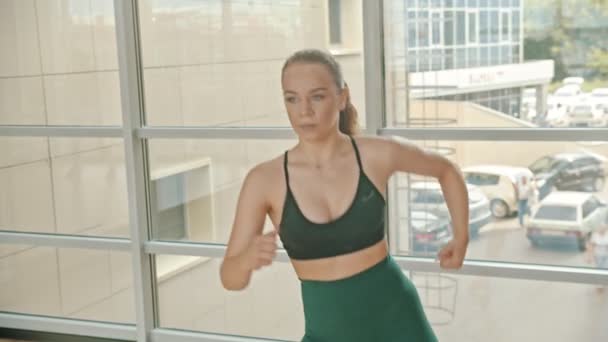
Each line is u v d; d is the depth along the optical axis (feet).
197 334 17.06
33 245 18.31
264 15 15.65
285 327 16.42
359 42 14.76
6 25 17.88
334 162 10.44
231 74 16.07
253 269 9.99
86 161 17.49
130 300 17.57
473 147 14.47
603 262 13.91
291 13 15.40
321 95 10.16
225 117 16.25
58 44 17.38
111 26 16.81
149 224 17.25
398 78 14.83
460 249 11.01
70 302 18.20
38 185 18.08
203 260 16.78
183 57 16.43
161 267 17.29
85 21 17.06
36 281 18.47
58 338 18.26
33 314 18.62
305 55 10.32
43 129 17.76
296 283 16.16
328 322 10.35
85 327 17.92
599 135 13.57
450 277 14.93
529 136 14.03
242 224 10.64
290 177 10.45
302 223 10.26
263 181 10.55
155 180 17.07
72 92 17.40
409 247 15.16
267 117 15.89
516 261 14.51
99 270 17.79
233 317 16.80
